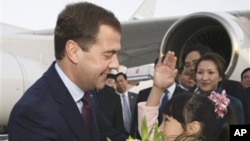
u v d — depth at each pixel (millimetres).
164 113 1696
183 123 1647
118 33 1536
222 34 5301
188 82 4082
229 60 5113
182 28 5492
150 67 7340
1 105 5840
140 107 1916
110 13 1543
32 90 1526
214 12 5320
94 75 1523
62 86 1530
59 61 1568
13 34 6629
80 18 1495
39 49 6641
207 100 1711
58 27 1550
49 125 1438
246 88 4453
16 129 1451
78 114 1524
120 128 4887
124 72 5648
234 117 2076
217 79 3346
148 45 7980
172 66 1938
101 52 1498
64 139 1479
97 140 1654
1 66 5918
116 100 4898
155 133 1268
